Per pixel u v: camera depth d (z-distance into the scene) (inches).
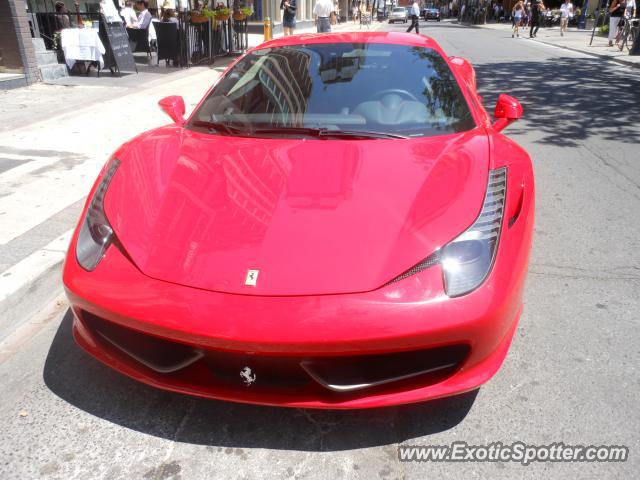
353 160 89.1
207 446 75.4
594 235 140.4
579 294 112.0
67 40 364.8
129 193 87.1
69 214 146.0
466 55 587.8
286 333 64.6
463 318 66.1
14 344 100.2
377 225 73.8
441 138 98.1
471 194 79.7
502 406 81.2
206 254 72.3
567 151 218.1
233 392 72.4
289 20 574.2
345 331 64.4
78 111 272.4
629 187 176.7
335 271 68.4
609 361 91.0
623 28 636.7
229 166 90.0
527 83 385.7
